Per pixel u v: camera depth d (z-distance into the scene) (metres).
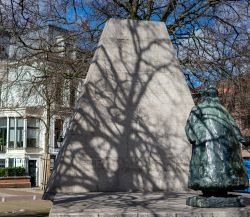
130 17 14.76
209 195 6.47
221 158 6.33
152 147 9.76
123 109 9.83
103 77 9.94
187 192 9.35
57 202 7.11
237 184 6.27
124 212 5.77
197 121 6.68
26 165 38.09
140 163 9.61
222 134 6.48
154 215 5.75
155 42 10.45
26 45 14.16
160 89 10.14
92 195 8.42
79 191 9.17
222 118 6.63
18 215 14.40
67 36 14.84
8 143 39.16
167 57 10.39
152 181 9.57
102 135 9.56
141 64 10.22
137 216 5.72
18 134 38.94
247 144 6.71
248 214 5.96
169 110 10.05
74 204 6.77
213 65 13.69
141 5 15.34
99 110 9.70
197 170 6.45
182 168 9.76
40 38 14.80
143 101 9.98
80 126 9.51
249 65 13.32
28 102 20.67
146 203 6.92
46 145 25.48
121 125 9.73
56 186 9.11
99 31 14.88
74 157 9.30
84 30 14.79
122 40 10.29
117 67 10.08
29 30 13.91
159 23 10.61
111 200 7.43
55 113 20.38
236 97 13.28
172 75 10.29
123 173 9.47
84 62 14.88
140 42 10.37
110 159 9.47
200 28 13.99
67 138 9.42
